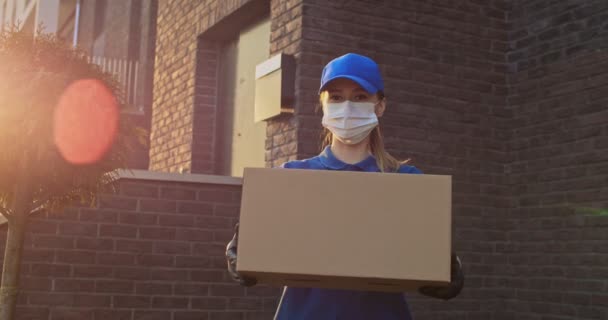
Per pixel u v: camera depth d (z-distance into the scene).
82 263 4.85
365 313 1.86
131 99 10.78
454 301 5.61
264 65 5.60
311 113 5.30
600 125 5.18
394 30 5.67
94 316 4.83
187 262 5.07
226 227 5.21
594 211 5.15
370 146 2.06
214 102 7.16
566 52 5.51
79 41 14.74
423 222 1.67
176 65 7.63
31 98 3.20
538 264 5.55
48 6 10.23
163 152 7.74
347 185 1.69
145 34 10.88
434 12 5.83
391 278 1.64
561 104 5.51
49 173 3.40
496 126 5.92
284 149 5.39
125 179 5.00
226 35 7.05
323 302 1.87
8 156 3.30
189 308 5.03
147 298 4.95
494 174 5.86
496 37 6.02
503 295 5.76
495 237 5.80
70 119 3.31
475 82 5.90
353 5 5.54
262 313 5.18
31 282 4.73
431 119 5.70
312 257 1.65
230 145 6.88
